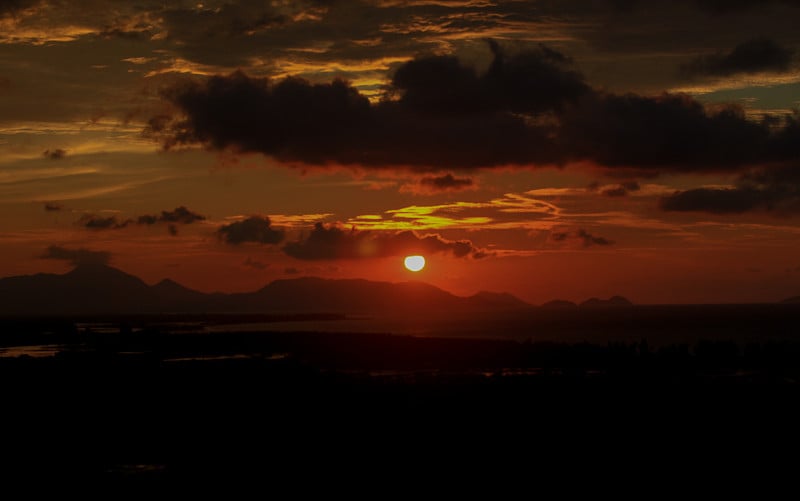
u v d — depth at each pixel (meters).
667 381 72.69
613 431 49.97
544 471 41.31
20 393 68.31
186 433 51.09
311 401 61.41
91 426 53.75
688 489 38.22
